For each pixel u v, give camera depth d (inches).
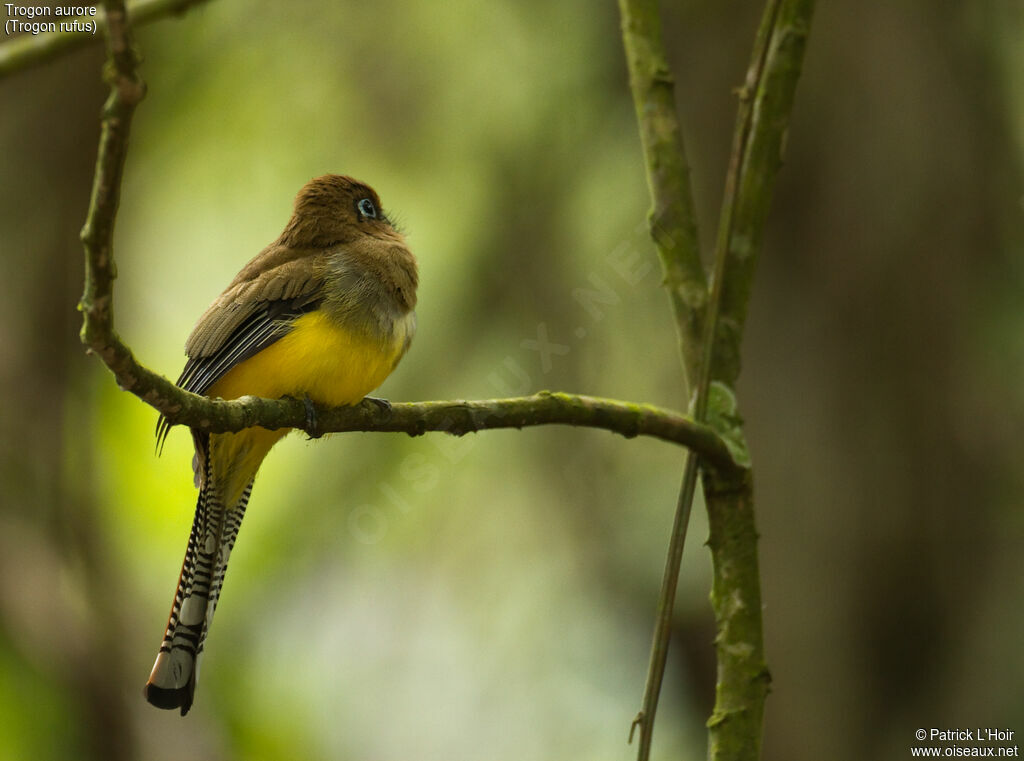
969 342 498.3
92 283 173.8
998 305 500.4
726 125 502.0
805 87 502.6
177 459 560.7
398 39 573.9
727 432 234.7
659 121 246.8
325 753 553.9
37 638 436.8
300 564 575.8
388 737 565.6
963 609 499.2
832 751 497.0
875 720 502.0
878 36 494.3
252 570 574.9
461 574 588.4
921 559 499.5
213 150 590.9
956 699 498.3
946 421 497.0
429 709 571.8
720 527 232.8
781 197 507.2
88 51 474.0
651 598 566.6
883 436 499.2
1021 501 500.4
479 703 573.0
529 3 558.9
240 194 599.5
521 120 562.3
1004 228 497.7
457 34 569.9
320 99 584.4
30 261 471.2
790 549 503.5
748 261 244.7
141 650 466.0
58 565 451.2
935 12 496.1
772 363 508.1
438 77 573.3
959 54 496.7
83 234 167.9
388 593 585.3
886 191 492.4
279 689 561.3
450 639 585.3
